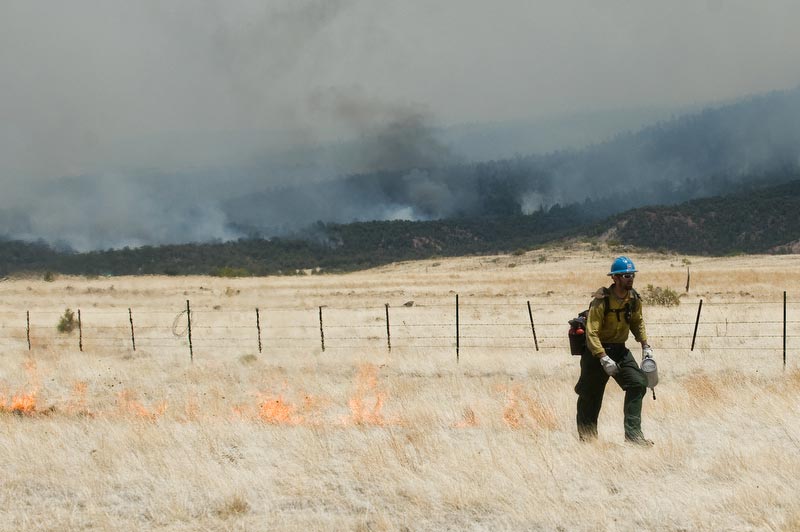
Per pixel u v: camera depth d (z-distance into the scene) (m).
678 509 11.12
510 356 34.03
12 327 58.69
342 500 12.30
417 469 13.61
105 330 54.78
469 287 107.31
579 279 115.69
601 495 12.01
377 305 79.19
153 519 11.71
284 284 131.00
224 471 13.72
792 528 10.10
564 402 22.00
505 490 12.17
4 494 13.15
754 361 31.73
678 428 17.61
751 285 91.69
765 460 13.45
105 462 14.86
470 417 19.55
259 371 32.91
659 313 53.41
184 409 23.02
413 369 32.28
